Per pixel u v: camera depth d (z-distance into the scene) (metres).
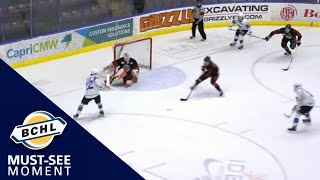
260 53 19.95
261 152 12.41
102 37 20.09
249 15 23.41
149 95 15.64
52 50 18.66
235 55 19.66
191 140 12.91
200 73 17.72
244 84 16.77
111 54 19.55
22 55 17.86
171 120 13.98
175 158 12.02
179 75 17.47
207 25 23.08
